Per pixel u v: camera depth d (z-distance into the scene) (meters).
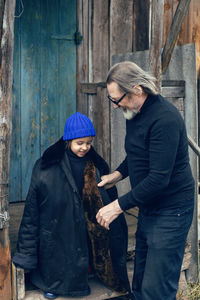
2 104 2.57
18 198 4.31
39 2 4.14
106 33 4.46
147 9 4.43
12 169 4.23
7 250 2.77
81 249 2.70
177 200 2.36
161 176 2.20
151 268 2.40
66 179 2.67
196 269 3.58
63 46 4.31
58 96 4.36
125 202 2.31
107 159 4.41
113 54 4.46
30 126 4.26
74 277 2.72
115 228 2.78
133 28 4.53
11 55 2.55
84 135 2.55
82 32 4.37
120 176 2.79
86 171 2.73
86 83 4.43
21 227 2.72
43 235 2.69
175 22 3.12
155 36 3.16
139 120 2.30
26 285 3.00
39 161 2.73
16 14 4.03
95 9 4.38
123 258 2.84
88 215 2.74
